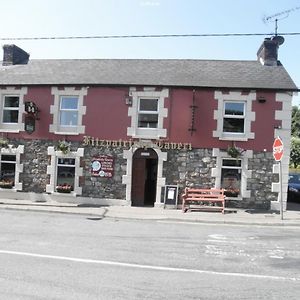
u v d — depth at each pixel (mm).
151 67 18969
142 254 8688
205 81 17312
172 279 6867
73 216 14516
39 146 18234
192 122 17031
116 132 17609
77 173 17781
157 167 17359
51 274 6887
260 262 8289
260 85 16812
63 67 19656
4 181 18422
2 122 18766
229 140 16891
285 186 16609
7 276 6688
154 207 17062
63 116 18250
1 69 20016
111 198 17500
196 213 15508
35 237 10062
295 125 52438
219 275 7195
